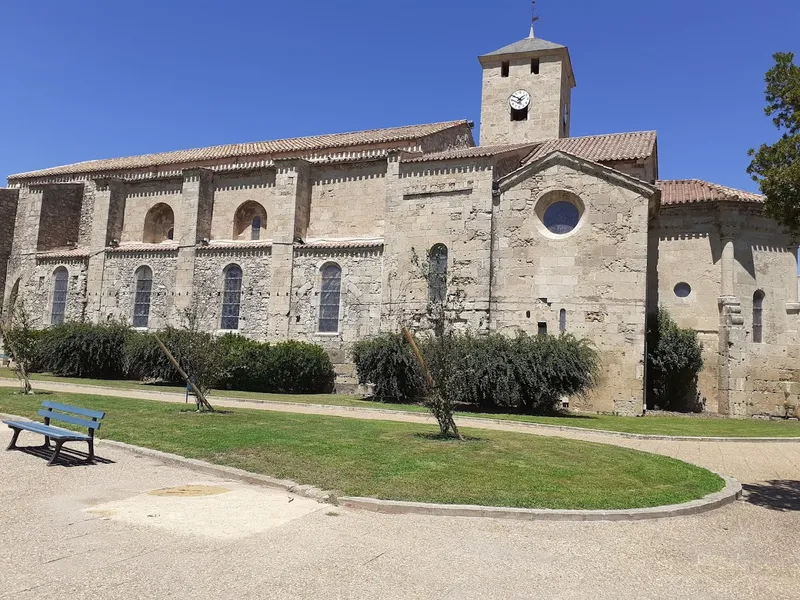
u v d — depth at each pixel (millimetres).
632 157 28188
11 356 25875
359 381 26906
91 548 6965
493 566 7035
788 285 28656
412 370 25406
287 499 9500
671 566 7352
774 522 9594
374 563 6926
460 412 22609
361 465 11484
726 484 11766
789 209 12203
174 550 7027
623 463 13133
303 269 31781
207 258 34031
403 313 28984
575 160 27031
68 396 20812
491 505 9375
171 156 40906
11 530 7449
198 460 11734
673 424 22359
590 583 6672
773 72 12250
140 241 37344
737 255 28469
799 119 11766
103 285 36469
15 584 5875
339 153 34688
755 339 28188
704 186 30750
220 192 35625
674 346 27969
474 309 27641
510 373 22891
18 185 44156
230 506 8961
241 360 28984
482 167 28516
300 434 14406
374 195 32125
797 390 27797
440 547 7602
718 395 28281
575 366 23000
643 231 25844
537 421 20812
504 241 27797
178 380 30344
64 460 11523
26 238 39438
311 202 33500
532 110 38344
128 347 30812
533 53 38375
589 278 26375
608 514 9188
